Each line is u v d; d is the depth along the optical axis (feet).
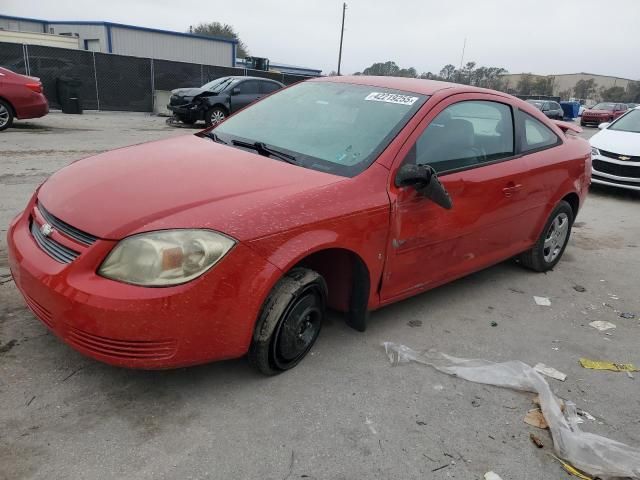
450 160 11.68
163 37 117.39
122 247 7.75
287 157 10.71
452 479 7.68
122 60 66.03
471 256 12.95
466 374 10.25
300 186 9.30
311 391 9.32
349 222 9.46
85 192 8.92
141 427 8.05
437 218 11.28
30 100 38.29
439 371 10.33
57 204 8.89
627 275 17.08
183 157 10.40
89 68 63.98
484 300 14.05
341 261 10.40
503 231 13.71
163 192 8.66
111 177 9.37
